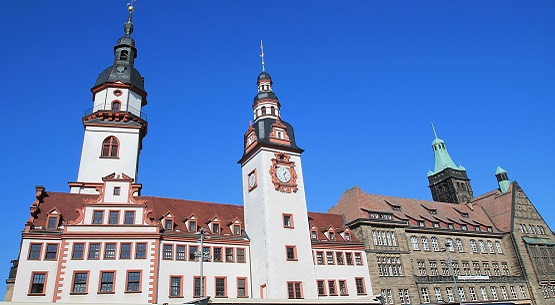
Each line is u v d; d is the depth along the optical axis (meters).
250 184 63.41
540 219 92.12
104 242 49.38
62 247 47.84
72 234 48.66
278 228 57.62
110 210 51.84
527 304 78.56
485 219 90.69
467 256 79.00
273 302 47.66
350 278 61.75
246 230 61.56
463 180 123.25
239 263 57.12
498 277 78.75
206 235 56.31
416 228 74.38
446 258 76.00
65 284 46.25
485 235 83.88
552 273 85.25
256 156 63.34
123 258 49.19
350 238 66.50
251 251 58.69
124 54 72.62
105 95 66.88
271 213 58.09
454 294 71.56
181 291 50.94
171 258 51.97
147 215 55.44
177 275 51.38
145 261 49.69
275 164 62.00
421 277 69.25
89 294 46.50
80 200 56.06
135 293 47.88
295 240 58.22
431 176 127.88
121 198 53.12
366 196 75.56
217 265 55.16
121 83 67.56
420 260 72.25
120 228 50.84
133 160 63.19
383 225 70.06
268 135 64.12
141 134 68.25
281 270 54.97
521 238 86.06
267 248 55.53
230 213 64.81
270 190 59.72
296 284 55.38
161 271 50.44
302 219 60.47
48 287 46.53
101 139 63.28
